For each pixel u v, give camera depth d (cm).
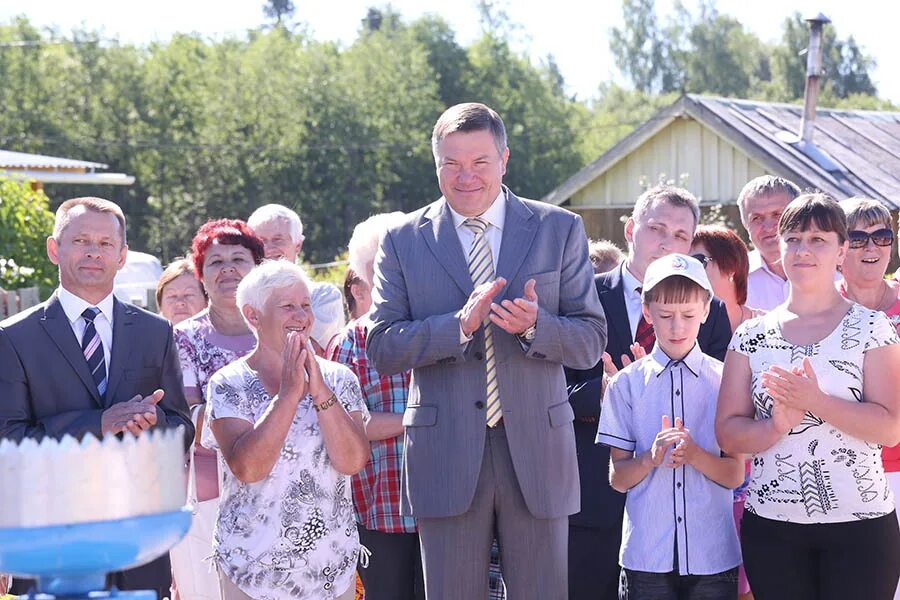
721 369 453
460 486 402
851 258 522
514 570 409
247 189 5050
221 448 402
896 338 411
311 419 403
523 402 404
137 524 230
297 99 5172
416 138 5253
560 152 5684
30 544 222
